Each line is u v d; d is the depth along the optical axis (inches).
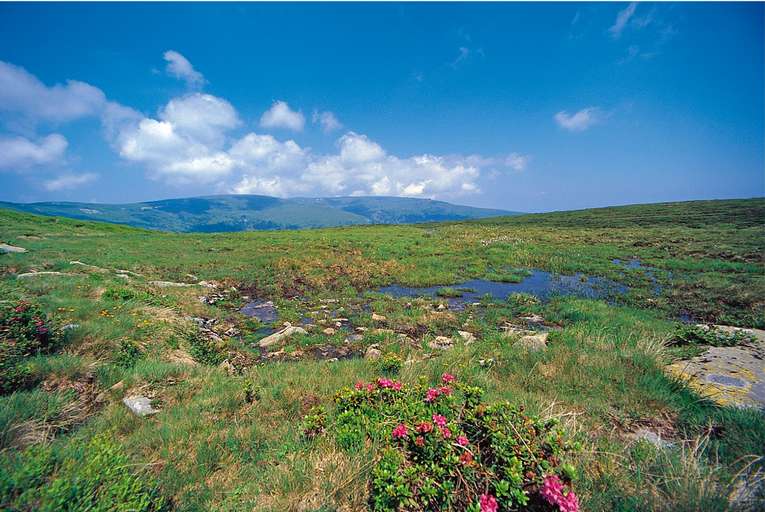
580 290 657.0
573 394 221.9
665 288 640.4
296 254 1068.5
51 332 276.5
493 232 1774.1
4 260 686.5
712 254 930.1
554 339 330.0
